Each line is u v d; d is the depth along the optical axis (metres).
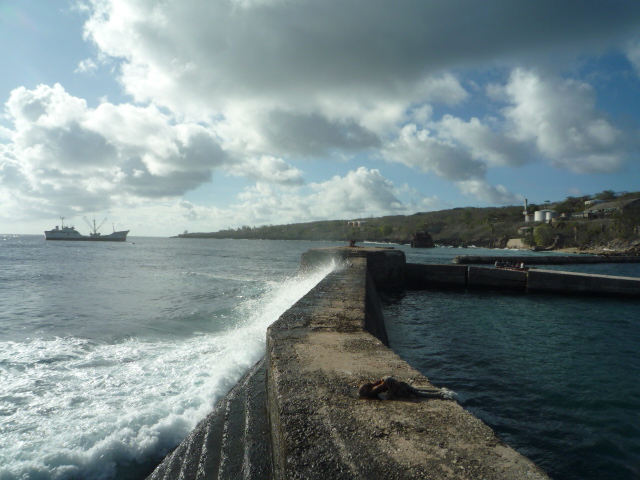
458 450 2.19
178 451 3.89
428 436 2.36
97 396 5.81
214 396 5.74
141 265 38.59
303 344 4.60
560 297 17.52
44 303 15.26
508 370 7.75
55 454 4.25
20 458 4.18
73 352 8.22
